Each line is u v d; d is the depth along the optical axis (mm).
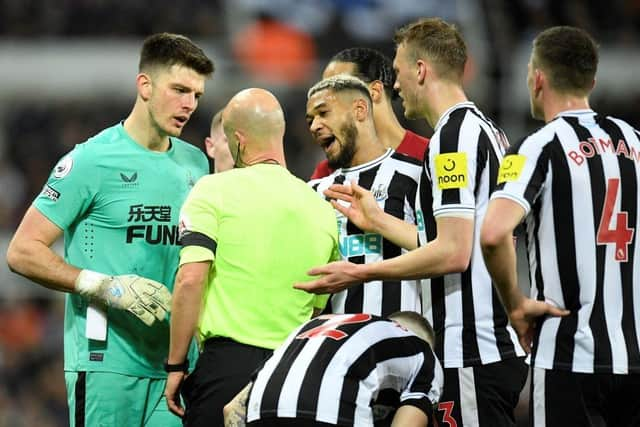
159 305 18219
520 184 15547
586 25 54219
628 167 15898
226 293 16734
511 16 51844
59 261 18312
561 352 15594
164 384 18969
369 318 15930
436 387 15516
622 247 15719
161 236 18844
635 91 53156
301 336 15773
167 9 57781
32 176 59531
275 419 14961
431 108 17844
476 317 17219
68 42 57000
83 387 18672
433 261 16625
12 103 60281
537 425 15891
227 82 52562
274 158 17328
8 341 48844
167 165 19094
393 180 18438
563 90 16234
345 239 18484
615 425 15992
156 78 18578
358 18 51781
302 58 52312
